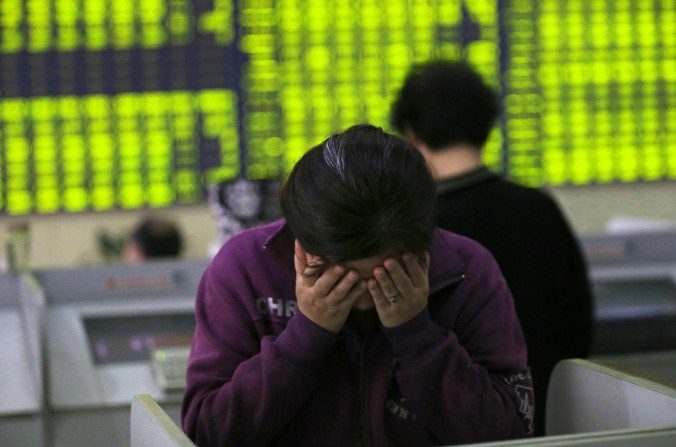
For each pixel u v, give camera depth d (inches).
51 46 226.7
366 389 63.7
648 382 61.7
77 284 138.9
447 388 61.5
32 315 126.8
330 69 230.8
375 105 232.4
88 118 228.4
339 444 64.6
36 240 229.9
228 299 64.9
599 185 244.7
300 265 59.7
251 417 61.6
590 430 67.9
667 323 147.4
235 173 231.3
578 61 238.5
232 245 66.6
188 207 233.1
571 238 100.6
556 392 72.7
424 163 58.1
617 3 238.7
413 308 59.9
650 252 159.9
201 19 229.1
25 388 123.4
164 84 229.5
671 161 243.4
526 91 237.1
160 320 135.5
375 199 54.7
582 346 102.0
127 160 229.8
